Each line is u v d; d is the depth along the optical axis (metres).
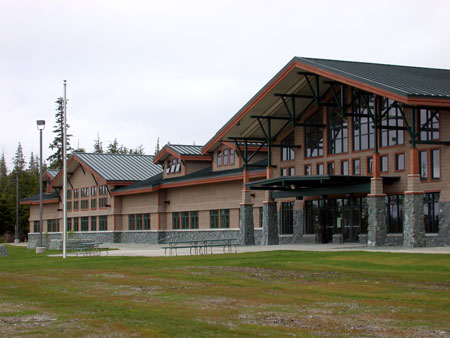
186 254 38.16
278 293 18.23
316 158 47.59
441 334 12.06
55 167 120.94
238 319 13.86
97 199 76.50
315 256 32.06
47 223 89.81
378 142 41.91
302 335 12.02
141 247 55.47
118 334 12.44
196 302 16.58
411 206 36.62
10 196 105.06
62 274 25.77
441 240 37.25
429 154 38.34
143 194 69.06
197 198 61.06
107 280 22.83
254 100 46.75
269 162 48.72
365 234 43.09
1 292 19.78
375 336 11.91
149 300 17.11
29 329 13.11
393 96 35.03
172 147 65.50
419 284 20.14
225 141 52.75
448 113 37.00
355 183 41.25
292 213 50.53
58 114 122.31
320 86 45.31
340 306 15.53
